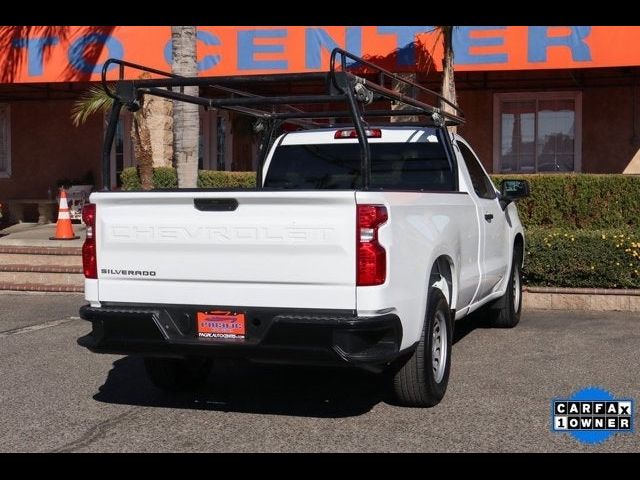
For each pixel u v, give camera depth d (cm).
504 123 1702
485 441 539
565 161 1678
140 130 1370
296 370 745
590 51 1340
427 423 578
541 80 1661
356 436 552
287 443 541
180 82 587
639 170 1642
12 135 1914
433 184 732
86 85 1805
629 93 1636
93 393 673
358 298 519
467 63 1378
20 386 695
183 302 559
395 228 539
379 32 1402
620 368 720
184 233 553
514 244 934
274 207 532
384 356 525
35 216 1877
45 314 1035
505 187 859
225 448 533
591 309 1016
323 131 775
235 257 543
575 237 1020
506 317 899
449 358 644
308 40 1430
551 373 707
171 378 655
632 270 1008
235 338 547
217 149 1911
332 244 521
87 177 1881
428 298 603
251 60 1453
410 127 751
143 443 545
